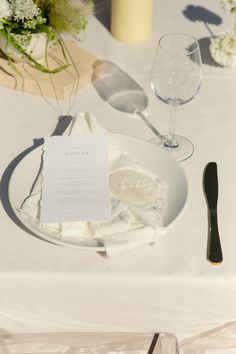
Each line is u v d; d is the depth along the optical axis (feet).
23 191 2.99
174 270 2.68
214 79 3.99
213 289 2.67
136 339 2.97
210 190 3.07
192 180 3.19
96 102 3.81
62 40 3.95
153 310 2.78
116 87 3.94
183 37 3.43
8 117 3.64
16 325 2.89
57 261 2.71
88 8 3.92
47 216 2.78
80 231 2.74
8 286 2.69
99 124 3.35
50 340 2.98
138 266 2.69
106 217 2.78
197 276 2.65
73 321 2.86
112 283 2.66
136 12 4.20
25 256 2.73
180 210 2.82
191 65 3.16
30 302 2.76
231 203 3.04
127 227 2.73
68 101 3.81
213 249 2.74
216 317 2.81
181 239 2.82
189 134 3.53
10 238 2.81
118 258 2.72
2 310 2.80
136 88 3.93
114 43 4.36
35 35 3.71
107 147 3.16
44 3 3.70
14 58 3.91
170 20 4.61
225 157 3.35
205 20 4.61
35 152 3.15
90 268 2.68
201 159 3.33
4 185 3.11
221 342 2.99
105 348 3.03
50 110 3.72
